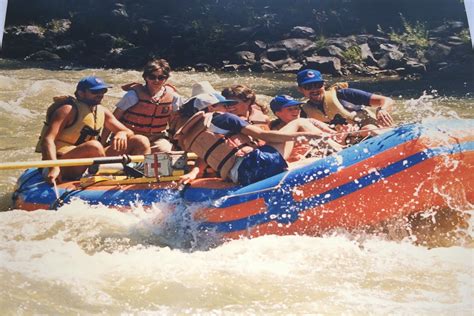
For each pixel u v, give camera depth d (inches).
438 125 223.8
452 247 215.3
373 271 202.5
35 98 408.5
